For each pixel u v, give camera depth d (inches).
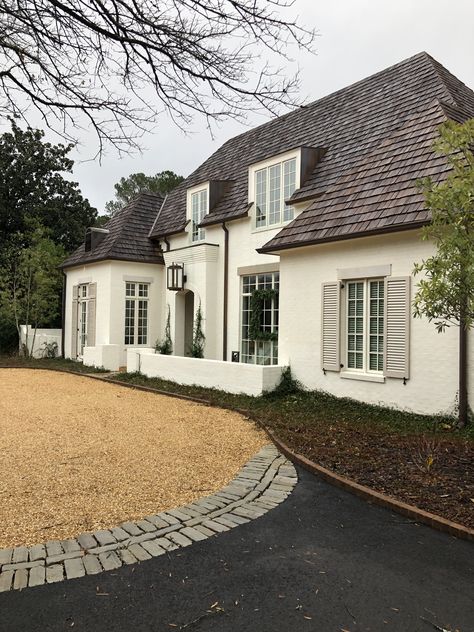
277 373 437.1
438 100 416.5
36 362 784.9
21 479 220.8
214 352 607.2
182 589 134.1
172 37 169.9
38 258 880.3
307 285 427.2
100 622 119.2
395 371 351.9
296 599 129.7
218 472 235.9
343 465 236.8
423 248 335.0
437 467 231.5
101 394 483.2
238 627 118.0
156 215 790.5
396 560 150.3
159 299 734.5
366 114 527.8
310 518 182.2
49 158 1282.0
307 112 644.1
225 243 599.8
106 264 706.8
